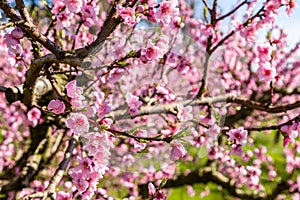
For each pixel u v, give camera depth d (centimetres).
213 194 731
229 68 631
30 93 246
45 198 271
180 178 502
